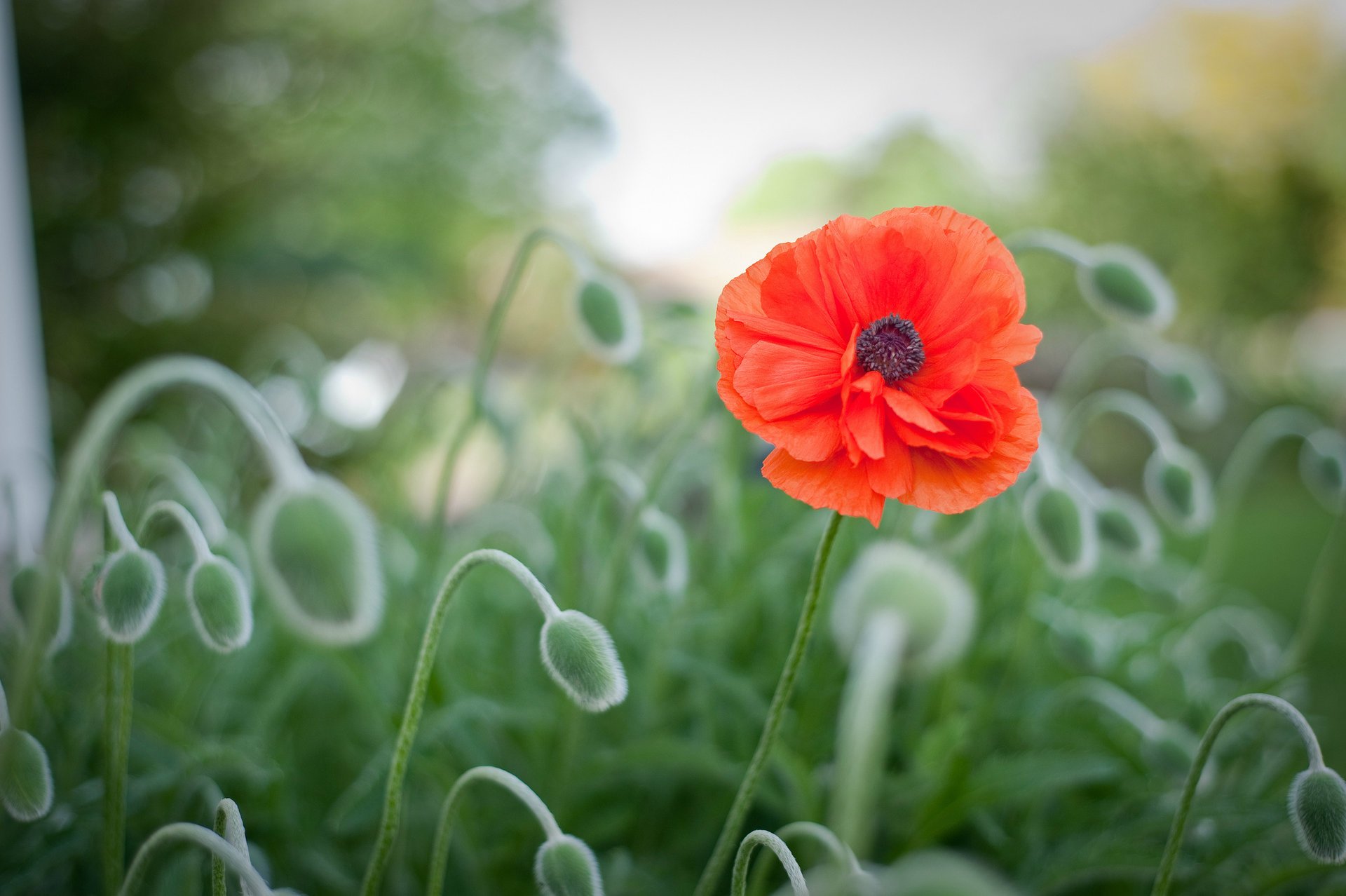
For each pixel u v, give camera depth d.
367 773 0.65
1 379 1.09
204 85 2.80
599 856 0.72
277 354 0.94
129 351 2.49
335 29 3.10
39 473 0.87
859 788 0.57
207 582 0.55
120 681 0.60
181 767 0.63
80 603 0.73
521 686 0.75
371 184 3.20
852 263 0.53
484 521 0.85
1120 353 0.84
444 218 3.32
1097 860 0.64
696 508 1.14
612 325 0.72
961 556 0.77
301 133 3.02
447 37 3.31
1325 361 3.07
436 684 0.68
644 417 0.92
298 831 0.67
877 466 0.52
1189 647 0.88
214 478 0.89
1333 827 0.53
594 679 0.53
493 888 0.67
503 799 0.71
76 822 0.63
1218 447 2.42
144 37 2.59
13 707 0.56
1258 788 0.70
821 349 0.53
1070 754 0.69
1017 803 0.72
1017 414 0.52
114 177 2.60
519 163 3.48
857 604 0.60
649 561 0.70
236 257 2.75
